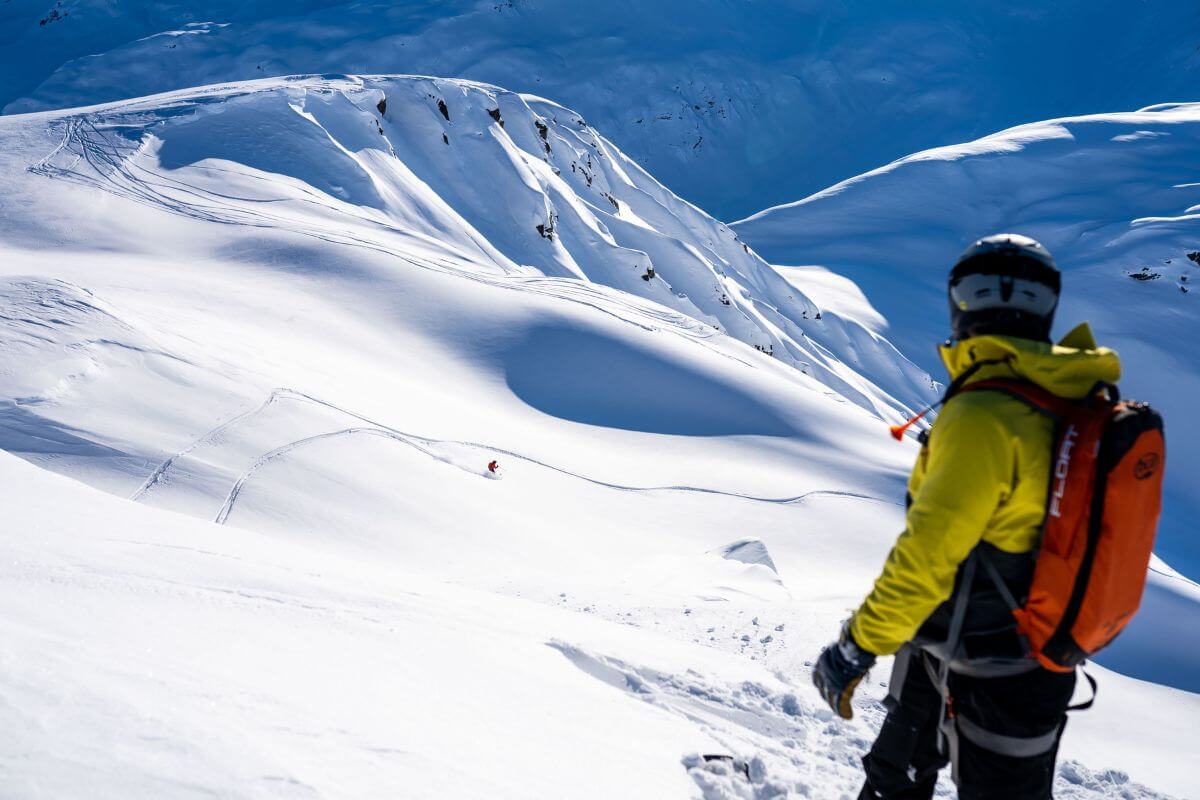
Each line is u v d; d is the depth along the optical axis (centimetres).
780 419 6562
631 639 658
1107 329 16112
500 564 3322
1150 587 5753
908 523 244
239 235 7450
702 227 15150
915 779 294
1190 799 771
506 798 260
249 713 248
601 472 5284
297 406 4222
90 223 7181
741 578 1545
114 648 272
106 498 662
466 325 7025
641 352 7044
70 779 183
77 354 3834
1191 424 14312
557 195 12312
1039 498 234
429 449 4497
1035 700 250
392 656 389
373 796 223
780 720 543
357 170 9294
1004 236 258
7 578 367
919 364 16188
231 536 653
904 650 286
